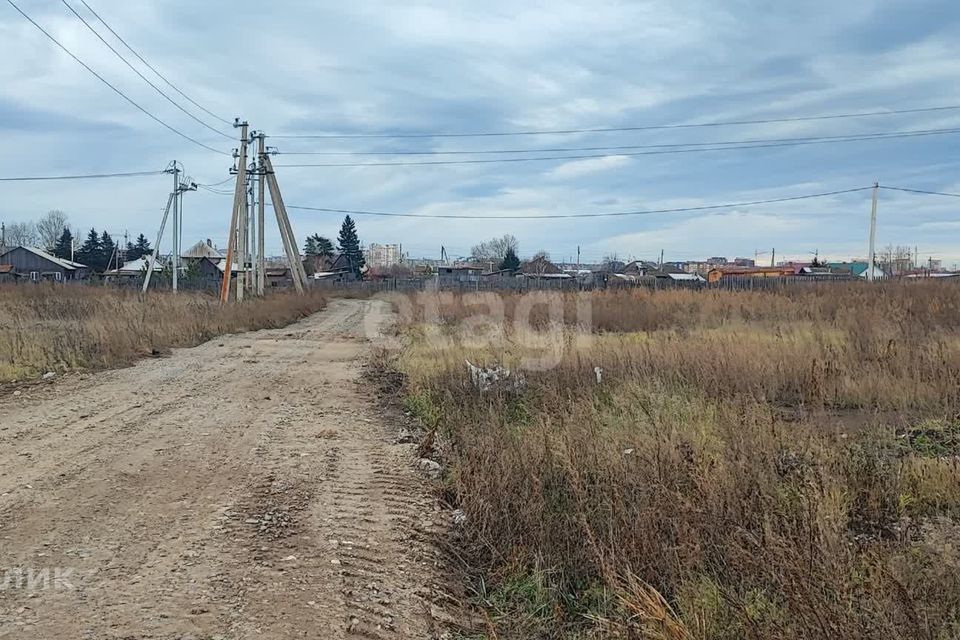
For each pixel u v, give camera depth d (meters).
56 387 10.27
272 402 9.71
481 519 5.21
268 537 4.77
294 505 5.45
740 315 20.28
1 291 32.66
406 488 6.07
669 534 4.61
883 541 4.72
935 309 18.14
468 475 5.91
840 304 20.98
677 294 26.80
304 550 4.59
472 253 88.88
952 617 3.56
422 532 5.11
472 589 4.47
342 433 8.02
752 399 7.97
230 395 10.10
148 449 6.87
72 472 6.00
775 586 3.83
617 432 6.93
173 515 5.09
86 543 4.50
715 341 12.65
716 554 4.39
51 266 68.56
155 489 5.66
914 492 5.63
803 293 26.33
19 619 3.49
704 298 25.27
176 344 16.41
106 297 27.09
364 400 10.20
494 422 7.43
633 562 4.36
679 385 9.37
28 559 4.22
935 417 8.28
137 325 16.30
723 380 9.44
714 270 69.31
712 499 4.81
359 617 3.77
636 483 5.31
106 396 9.63
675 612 3.90
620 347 11.74
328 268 84.62
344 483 6.10
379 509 5.50
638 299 25.08
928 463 6.07
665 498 4.91
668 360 10.38
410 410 9.45
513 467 5.77
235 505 5.37
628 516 4.82
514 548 4.78
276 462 6.64
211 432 7.72
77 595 3.78
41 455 6.49
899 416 8.24
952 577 3.96
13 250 68.75
